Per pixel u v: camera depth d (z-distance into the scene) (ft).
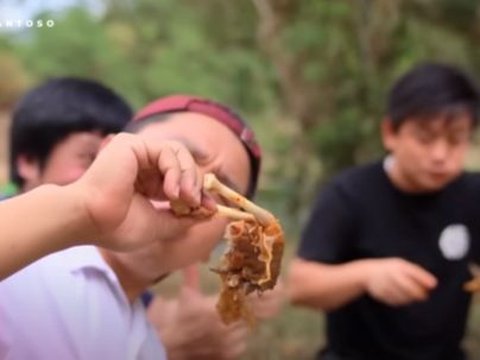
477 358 15.26
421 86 7.88
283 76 20.99
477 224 8.53
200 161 4.87
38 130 7.22
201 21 27.48
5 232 3.37
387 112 8.34
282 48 20.57
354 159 20.31
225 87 25.52
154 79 31.99
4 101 35.19
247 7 24.50
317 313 18.12
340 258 8.40
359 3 19.89
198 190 3.85
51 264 4.45
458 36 22.03
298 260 8.33
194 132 4.96
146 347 4.83
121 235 3.73
